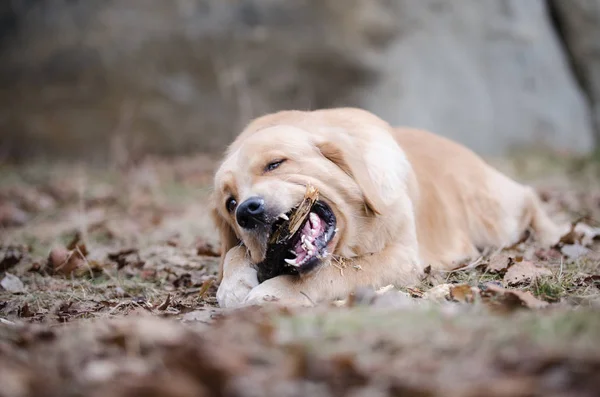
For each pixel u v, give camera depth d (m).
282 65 22.25
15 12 23.53
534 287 7.49
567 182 16.58
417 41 21.88
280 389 4.32
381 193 8.09
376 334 5.12
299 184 7.71
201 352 4.71
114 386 4.40
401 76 21.59
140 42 22.72
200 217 13.80
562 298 6.93
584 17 22.86
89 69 22.70
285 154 7.81
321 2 22.16
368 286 7.64
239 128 22.41
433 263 9.12
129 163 20.64
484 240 10.14
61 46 22.89
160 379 4.41
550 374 4.39
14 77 22.91
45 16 23.36
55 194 16.97
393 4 21.78
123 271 9.76
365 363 4.71
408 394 4.25
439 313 5.62
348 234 7.88
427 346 4.91
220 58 22.50
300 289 7.60
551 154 20.86
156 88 22.55
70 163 21.59
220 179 8.12
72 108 22.61
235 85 22.33
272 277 8.04
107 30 22.89
